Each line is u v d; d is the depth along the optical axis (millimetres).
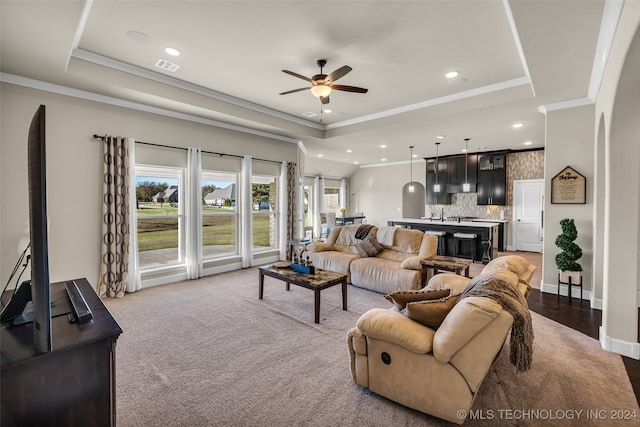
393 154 8836
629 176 2605
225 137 5508
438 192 9289
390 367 1926
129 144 4258
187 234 5008
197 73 3850
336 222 9969
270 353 2611
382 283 4203
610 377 2252
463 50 3178
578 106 4047
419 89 4301
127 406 1935
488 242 6375
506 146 7586
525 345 1639
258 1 2400
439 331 1754
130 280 4281
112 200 4109
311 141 6898
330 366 2404
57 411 1229
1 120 3322
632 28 1897
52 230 3729
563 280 4098
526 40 2533
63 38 2619
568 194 4160
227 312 3553
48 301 1176
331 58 3375
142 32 2875
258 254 6227
